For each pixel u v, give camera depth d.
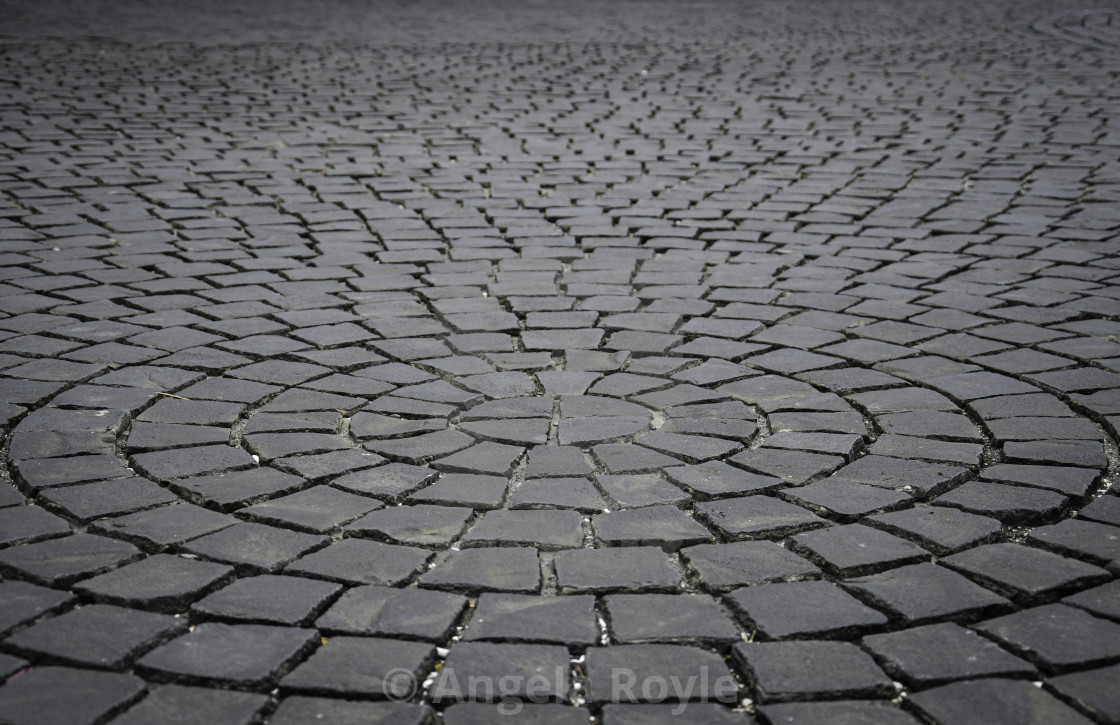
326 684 2.45
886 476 3.50
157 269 5.95
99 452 3.66
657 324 5.11
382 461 3.63
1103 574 2.88
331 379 4.40
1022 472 3.50
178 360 4.58
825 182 8.01
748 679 2.49
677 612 2.75
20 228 6.70
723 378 4.41
